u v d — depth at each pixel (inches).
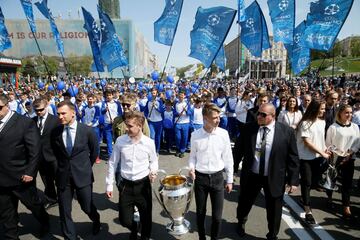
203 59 234.1
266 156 143.1
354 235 157.9
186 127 325.1
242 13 344.8
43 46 2733.8
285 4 310.3
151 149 139.7
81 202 150.4
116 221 176.4
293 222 172.7
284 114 230.5
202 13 231.1
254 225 169.8
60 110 138.8
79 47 2768.2
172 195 149.9
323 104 167.9
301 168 172.9
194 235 159.9
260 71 2367.1
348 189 175.5
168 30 264.4
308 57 324.5
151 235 160.2
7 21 2687.0
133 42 2701.8
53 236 162.1
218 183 138.8
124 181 139.3
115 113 313.4
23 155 146.1
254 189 151.7
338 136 174.6
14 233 147.0
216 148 137.4
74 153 144.9
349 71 1900.8
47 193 196.9
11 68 959.0
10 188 143.5
